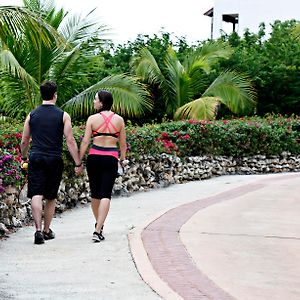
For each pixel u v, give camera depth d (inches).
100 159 309.9
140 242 299.6
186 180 607.2
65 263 265.3
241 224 354.0
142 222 353.4
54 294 221.1
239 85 807.7
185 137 609.9
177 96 821.2
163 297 217.2
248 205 424.2
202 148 646.5
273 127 786.2
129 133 521.3
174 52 824.3
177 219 361.7
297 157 800.9
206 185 569.6
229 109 877.8
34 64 637.3
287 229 342.3
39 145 306.3
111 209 416.5
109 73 796.6
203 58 825.5
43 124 307.4
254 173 736.3
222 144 685.3
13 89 644.7
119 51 885.8
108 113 315.9
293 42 960.9
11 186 339.3
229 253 284.2
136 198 477.1
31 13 435.2
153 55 860.0
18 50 621.3
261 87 907.4
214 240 309.9
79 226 353.4
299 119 845.8
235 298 216.8
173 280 237.9
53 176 308.5
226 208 409.1
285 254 284.4
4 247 295.0
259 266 262.7
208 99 764.0
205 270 254.1
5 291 223.6
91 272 251.4
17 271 252.1
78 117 695.1
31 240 311.4
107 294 221.9
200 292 222.5
